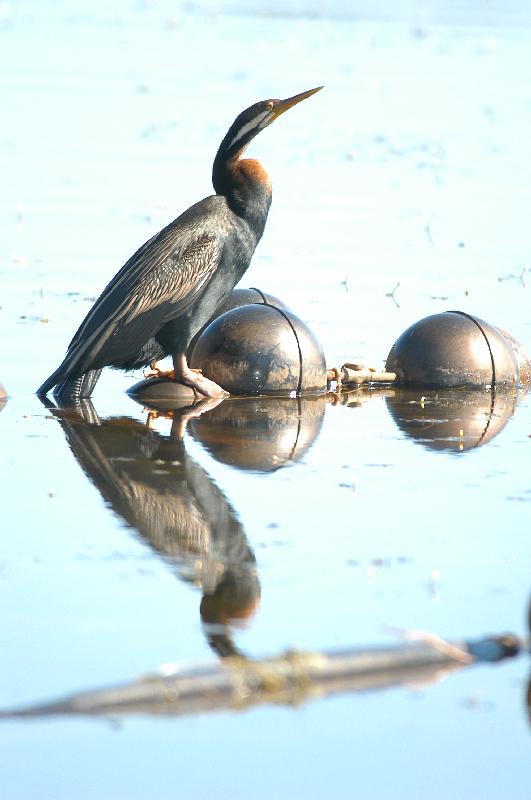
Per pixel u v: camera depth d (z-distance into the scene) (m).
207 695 8.11
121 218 26.41
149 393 15.69
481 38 54.88
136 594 9.66
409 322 19.56
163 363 17.67
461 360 16.25
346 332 18.92
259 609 9.44
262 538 10.82
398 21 60.06
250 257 15.72
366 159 34.03
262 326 15.88
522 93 43.25
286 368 15.80
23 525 11.00
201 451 13.32
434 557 10.46
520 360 16.89
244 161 15.51
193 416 14.80
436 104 41.31
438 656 8.59
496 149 35.34
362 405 15.55
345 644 8.88
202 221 15.15
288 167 32.88
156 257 14.96
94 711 7.96
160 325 15.05
